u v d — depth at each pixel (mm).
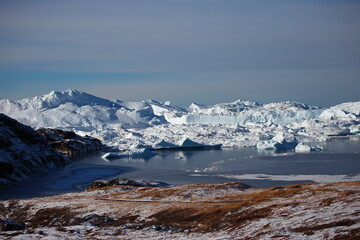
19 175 187250
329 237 47812
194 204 84375
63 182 178875
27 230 71625
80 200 105188
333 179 163375
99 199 106438
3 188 162875
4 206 105188
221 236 58562
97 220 81000
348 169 191875
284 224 57125
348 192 70812
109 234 68125
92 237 64062
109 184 145375
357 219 51750
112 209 88562
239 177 179750
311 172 186125
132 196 107125
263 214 65062
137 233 67500
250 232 57438
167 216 77250
